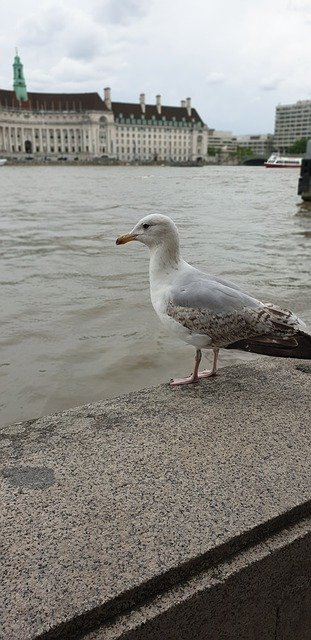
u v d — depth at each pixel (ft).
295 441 2.64
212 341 3.24
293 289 9.37
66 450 2.57
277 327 3.10
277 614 2.15
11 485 2.29
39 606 1.70
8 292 9.02
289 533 2.09
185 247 13.61
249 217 21.33
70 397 5.36
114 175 79.56
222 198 32.32
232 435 2.70
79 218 20.34
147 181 58.39
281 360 3.71
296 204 27.89
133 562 1.87
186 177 72.54
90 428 2.79
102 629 1.72
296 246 13.97
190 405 3.05
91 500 2.19
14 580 1.79
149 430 2.76
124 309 8.06
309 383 3.33
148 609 1.78
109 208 24.86
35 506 2.15
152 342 6.70
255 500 2.18
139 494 2.22
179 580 1.88
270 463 2.44
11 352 6.44
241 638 2.06
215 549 1.94
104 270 10.69
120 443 2.63
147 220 3.46
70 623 1.67
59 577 1.80
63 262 11.50
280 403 3.05
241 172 100.48
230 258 12.17
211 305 3.20
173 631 1.83
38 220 19.56
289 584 2.13
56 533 2.00
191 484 2.29
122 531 2.01
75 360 6.21
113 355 6.33
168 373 5.87
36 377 5.78
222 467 2.42
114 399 3.16
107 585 1.77
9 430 2.79
